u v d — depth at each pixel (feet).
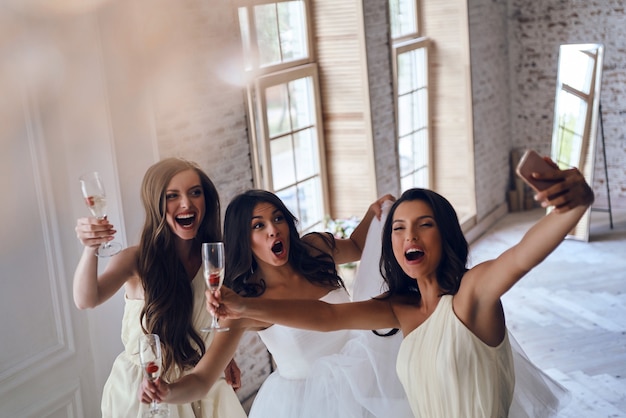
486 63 28.02
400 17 25.09
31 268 12.11
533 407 9.77
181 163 11.04
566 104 27.14
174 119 14.61
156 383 8.79
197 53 15.11
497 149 29.66
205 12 15.25
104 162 13.08
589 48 26.48
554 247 7.00
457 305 7.96
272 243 10.30
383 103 21.98
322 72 21.17
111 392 11.21
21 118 11.84
